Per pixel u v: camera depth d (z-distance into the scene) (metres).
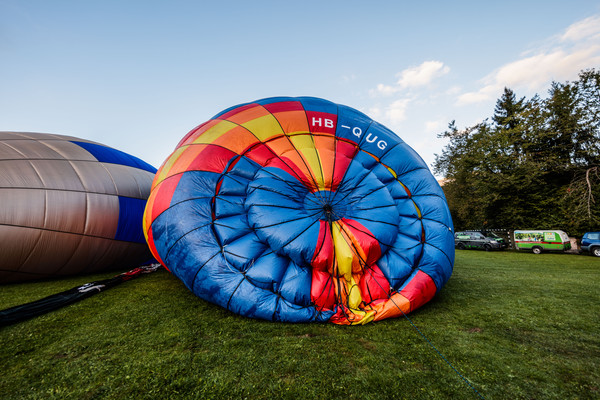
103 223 7.87
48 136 8.67
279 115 5.79
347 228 4.71
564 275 8.88
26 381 2.71
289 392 2.60
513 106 26.19
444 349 3.53
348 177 5.07
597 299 5.92
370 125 6.07
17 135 8.09
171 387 2.64
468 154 24.73
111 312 4.59
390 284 4.70
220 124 5.80
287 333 3.84
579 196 18.77
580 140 20.14
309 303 4.33
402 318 4.52
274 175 4.97
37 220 6.89
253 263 4.47
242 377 2.82
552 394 2.70
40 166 7.39
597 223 18.02
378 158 5.72
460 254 16.56
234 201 4.94
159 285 6.39
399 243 4.98
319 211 4.78
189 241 4.61
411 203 5.41
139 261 9.14
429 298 4.83
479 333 4.06
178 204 4.88
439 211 5.32
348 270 4.51
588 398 2.65
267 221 4.52
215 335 3.75
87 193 7.75
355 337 3.79
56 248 7.18
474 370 3.06
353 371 2.96
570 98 20.12
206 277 4.42
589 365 3.22
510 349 3.57
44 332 3.81
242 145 5.36
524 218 21.30
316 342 3.60
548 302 5.67
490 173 22.53
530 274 9.07
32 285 6.74
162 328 3.96
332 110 6.11
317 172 4.96
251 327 4.00
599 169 18.86
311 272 4.57
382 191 5.09
